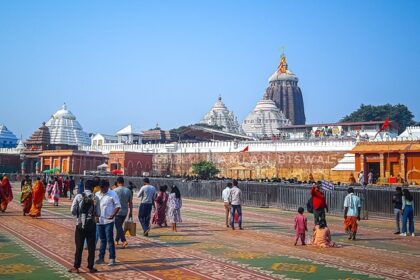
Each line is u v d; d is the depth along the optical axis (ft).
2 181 72.08
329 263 34.42
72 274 29.50
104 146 244.22
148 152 217.36
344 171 146.20
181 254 37.58
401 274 30.50
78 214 30.81
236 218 59.11
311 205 47.96
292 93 403.95
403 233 53.26
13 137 357.00
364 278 29.17
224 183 108.99
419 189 75.66
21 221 60.34
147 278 28.58
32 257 35.06
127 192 41.60
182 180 126.11
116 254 37.42
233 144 190.80
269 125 337.72
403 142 124.47
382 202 75.10
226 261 34.63
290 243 45.01
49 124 298.35
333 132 232.32
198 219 67.87
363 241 47.52
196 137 272.31
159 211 57.21
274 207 93.61
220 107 361.51
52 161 219.82
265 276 29.48
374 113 328.90
